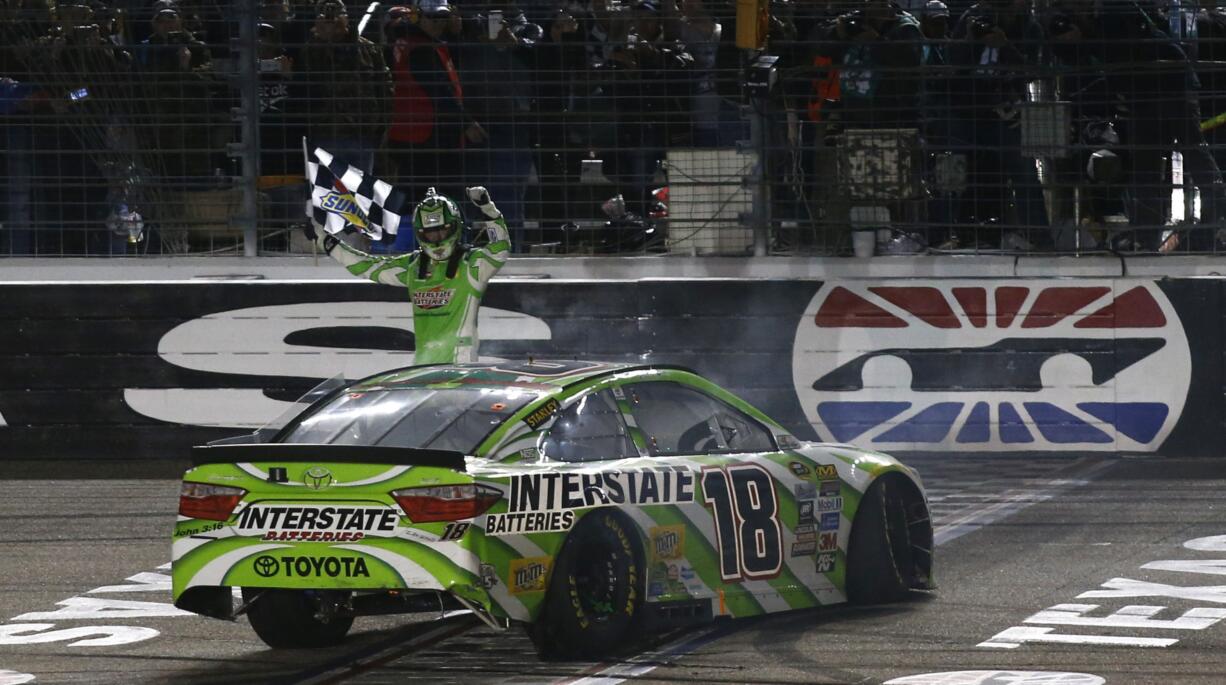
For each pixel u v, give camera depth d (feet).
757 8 136.77
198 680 72.23
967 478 134.62
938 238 147.13
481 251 122.62
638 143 145.79
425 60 145.48
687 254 149.59
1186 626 80.28
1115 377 145.28
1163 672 69.92
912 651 75.20
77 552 106.22
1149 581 92.32
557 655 74.23
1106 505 119.65
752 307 147.23
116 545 108.58
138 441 149.79
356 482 71.26
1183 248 146.61
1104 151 142.41
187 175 147.95
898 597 88.84
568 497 73.56
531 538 71.87
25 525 116.26
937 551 103.40
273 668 74.69
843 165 145.38
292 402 148.66
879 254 147.43
